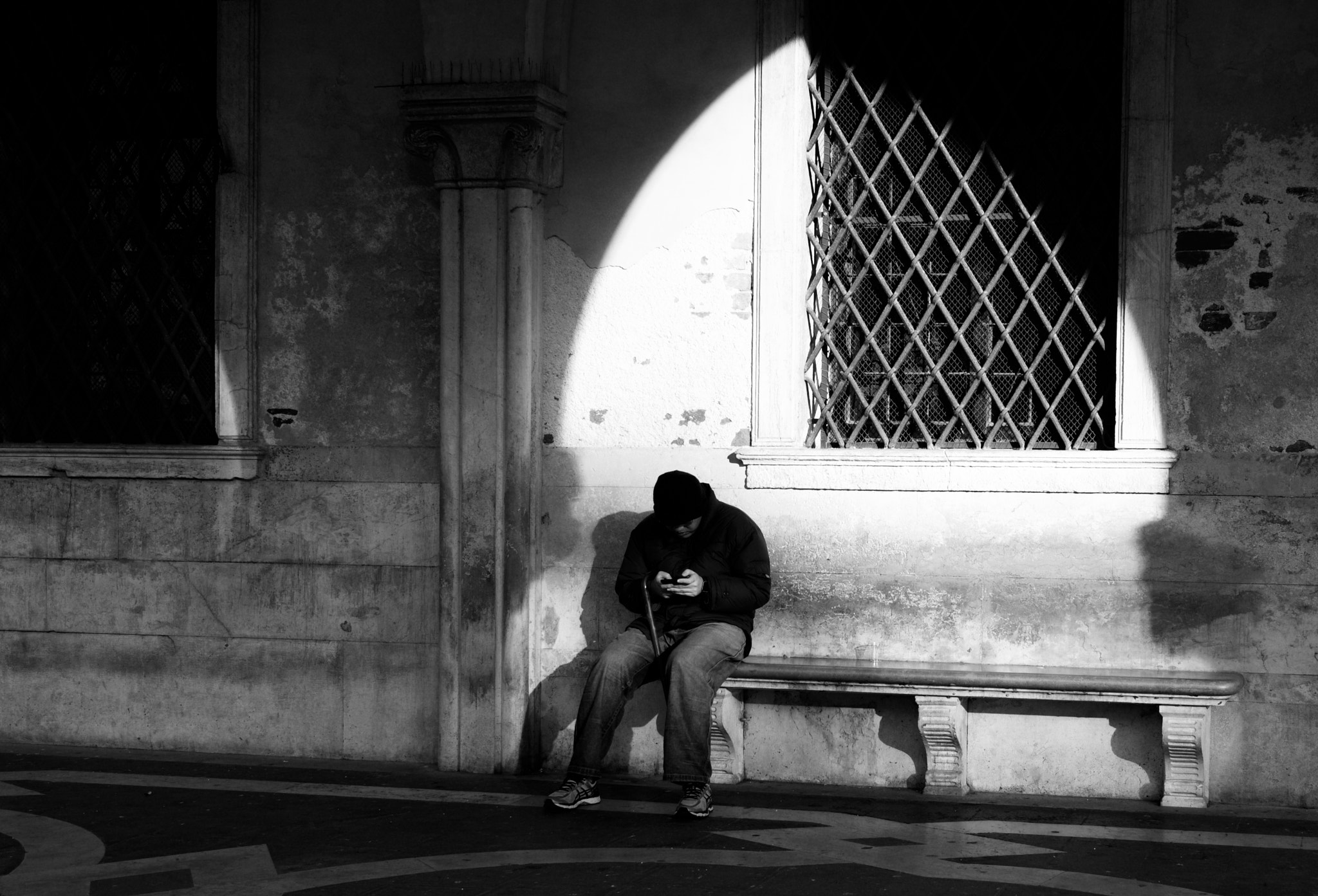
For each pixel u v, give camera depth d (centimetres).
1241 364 638
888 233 691
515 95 679
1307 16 632
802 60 685
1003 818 611
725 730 667
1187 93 643
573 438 707
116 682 749
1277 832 589
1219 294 640
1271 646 634
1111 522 650
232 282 735
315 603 729
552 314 709
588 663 703
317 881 522
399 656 720
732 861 546
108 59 768
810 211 696
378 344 724
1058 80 672
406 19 718
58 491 755
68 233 772
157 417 763
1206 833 587
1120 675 628
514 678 697
